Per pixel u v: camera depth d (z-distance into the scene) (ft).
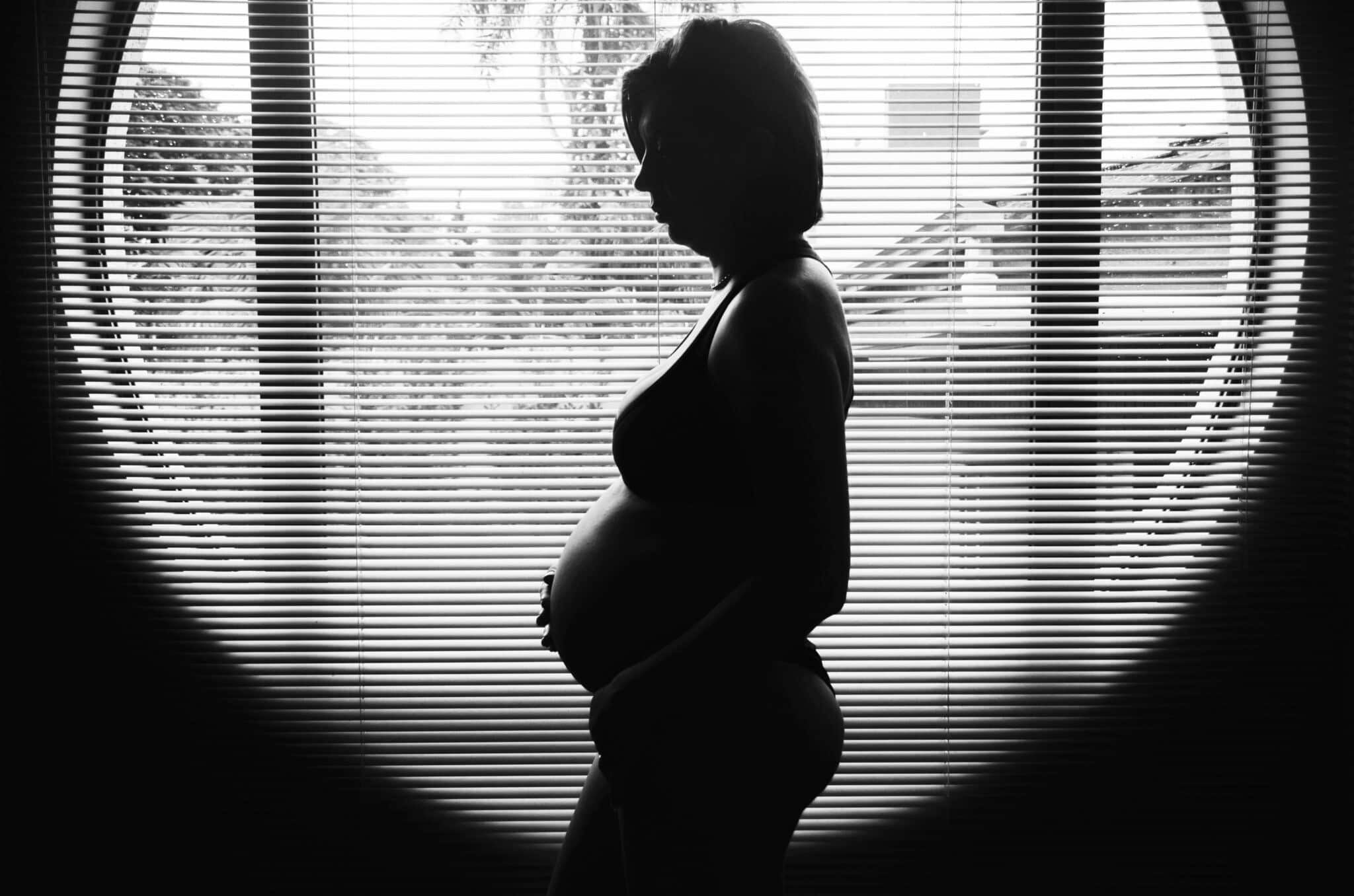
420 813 5.54
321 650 5.48
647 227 5.44
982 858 5.56
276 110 5.48
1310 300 5.47
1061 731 5.52
